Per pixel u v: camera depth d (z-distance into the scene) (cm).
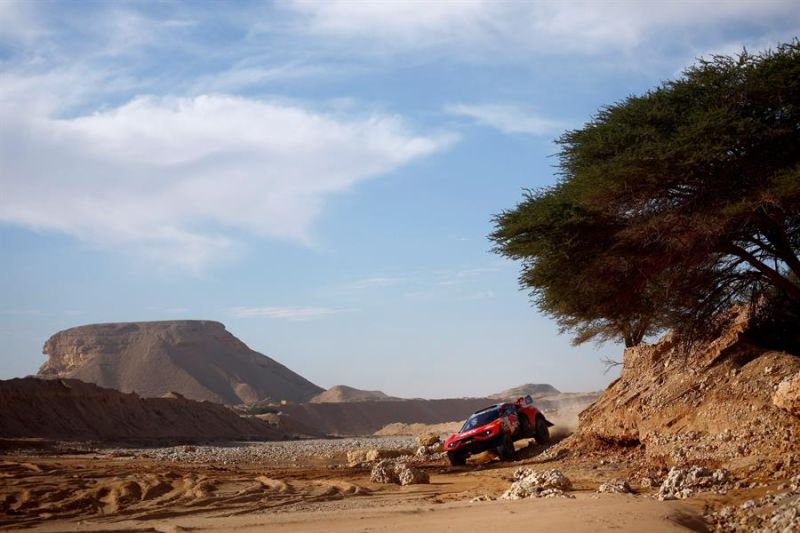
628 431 2245
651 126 2009
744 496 1318
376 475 2142
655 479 1709
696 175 1966
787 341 2206
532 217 2111
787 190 1788
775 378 1888
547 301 2303
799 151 1925
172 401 8762
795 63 1866
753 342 2158
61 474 2173
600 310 2266
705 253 2027
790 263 2038
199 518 1397
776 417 1767
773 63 1872
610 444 2345
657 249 2081
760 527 1068
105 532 1184
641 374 2408
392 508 1362
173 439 7181
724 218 1908
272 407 13675
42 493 1736
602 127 2089
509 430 2692
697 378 2131
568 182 2155
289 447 5538
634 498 1267
